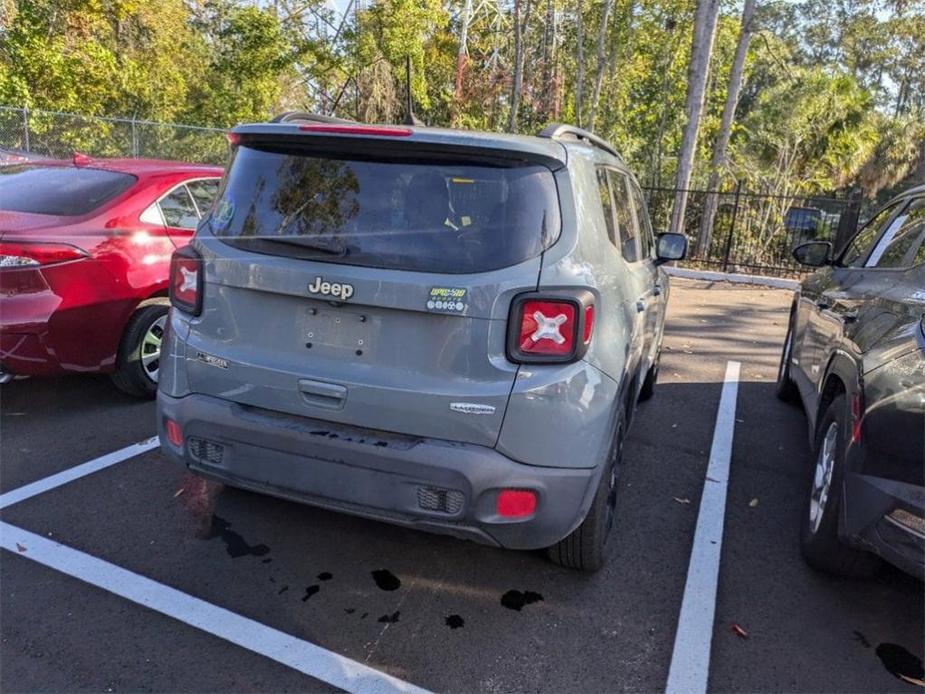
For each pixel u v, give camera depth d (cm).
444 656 258
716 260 1457
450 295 243
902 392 256
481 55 2731
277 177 276
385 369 254
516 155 254
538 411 245
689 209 1551
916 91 3366
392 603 287
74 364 429
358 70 1980
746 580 318
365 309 254
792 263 1432
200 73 2594
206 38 2638
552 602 294
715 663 263
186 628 266
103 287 430
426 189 256
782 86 2319
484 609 287
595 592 302
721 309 1062
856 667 265
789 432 517
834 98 2288
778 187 1958
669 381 646
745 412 560
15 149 1367
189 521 340
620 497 396
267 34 1948
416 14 1980
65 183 473
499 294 243
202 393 284
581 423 253
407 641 265
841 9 3077
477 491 246
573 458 252
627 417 349
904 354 266
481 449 246
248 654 254
